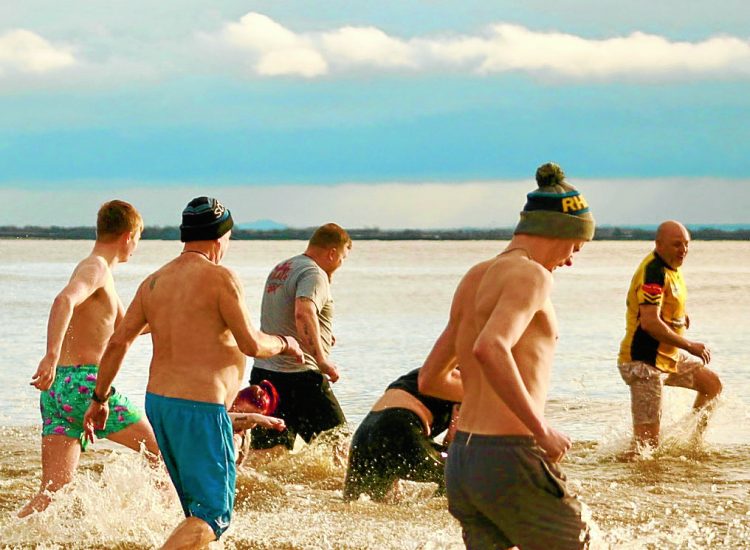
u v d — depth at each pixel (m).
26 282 58.28
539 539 7.14
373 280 63.47
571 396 19.64
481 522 7.38
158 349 9.07
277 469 13.46
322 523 10.83
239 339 8.95
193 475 8.73
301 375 13.85
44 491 10.84
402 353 25.75
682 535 10.51
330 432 13.88
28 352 26.03
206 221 9.27
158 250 162.12
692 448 15.35
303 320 13.66
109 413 11.07
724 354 25.62
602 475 13.70
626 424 16.66
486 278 7.37
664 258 15.41
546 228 7.57
